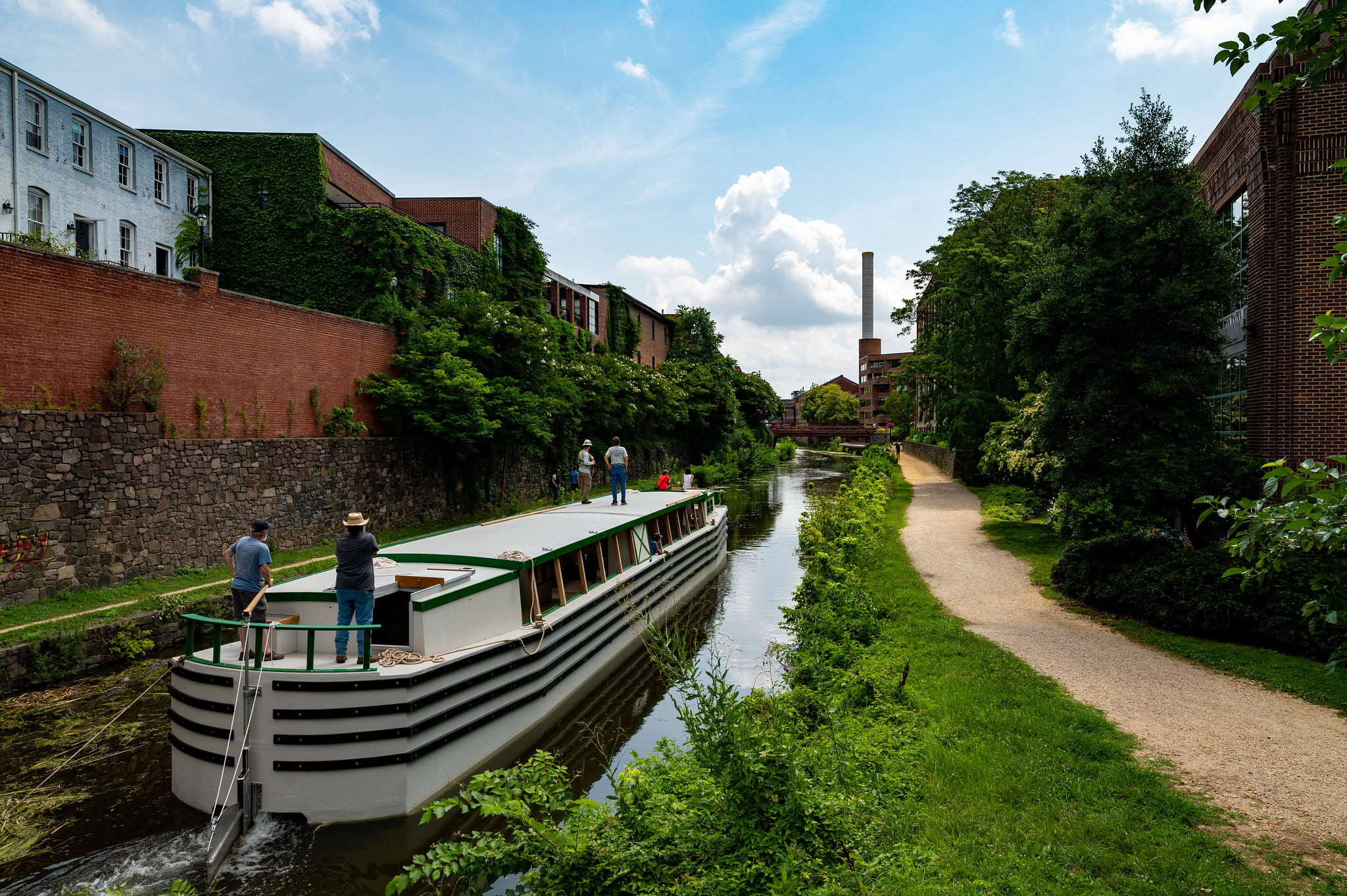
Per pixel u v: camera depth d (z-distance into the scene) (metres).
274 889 6.34
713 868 4.56
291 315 17.64
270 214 24.12
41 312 12.41
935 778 6.50
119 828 7.08
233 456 15.39
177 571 13.98
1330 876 4.91
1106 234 14.34
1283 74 12.66
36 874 6.39
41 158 19.12
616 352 49.91
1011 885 4.87
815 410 119.88
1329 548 3.77
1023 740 7.22
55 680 10.44
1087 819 5.70
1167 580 11.30
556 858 4.80
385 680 7.25
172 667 7.54
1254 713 7.95
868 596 12.46
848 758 5.96
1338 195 12.41
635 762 7.27
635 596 13.76
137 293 13.95
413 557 10.30
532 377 25.23
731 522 29.97
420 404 21.00
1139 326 14.18
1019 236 33.97
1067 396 15.09
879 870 4.57
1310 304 12.56
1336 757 6.80
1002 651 10.17
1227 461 13.37
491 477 25.55
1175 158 14.29
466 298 24.00
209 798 7.27
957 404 36.56
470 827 7.31
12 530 11.34
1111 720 7.73
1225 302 14.55
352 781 7.19
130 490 13.19
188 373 14.95
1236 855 5.17
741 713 5.21
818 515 19.20
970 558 17.31
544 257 34.59
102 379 13.33
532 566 10.24
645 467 39.22
